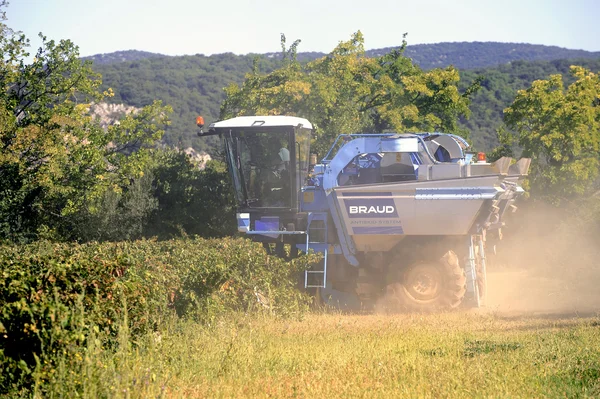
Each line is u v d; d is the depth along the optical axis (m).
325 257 33.06
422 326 25.06
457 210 31.62
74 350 13.73
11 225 60.12
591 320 24.78
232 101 72.12
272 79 72.56
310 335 22.38
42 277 15.18
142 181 65.88
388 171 33.25
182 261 26.95
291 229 34.12
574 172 69.50
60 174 56.41
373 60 77.44
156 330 18.77
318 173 35.25
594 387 13.98
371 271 33.62
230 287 27.17
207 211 65.06
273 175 34.16
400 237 32.66
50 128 57.78
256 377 15.52
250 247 30.12
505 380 14.50
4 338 13.70
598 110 73.69
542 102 72.31
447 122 86.88
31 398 12.91
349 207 32.47
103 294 16.09
